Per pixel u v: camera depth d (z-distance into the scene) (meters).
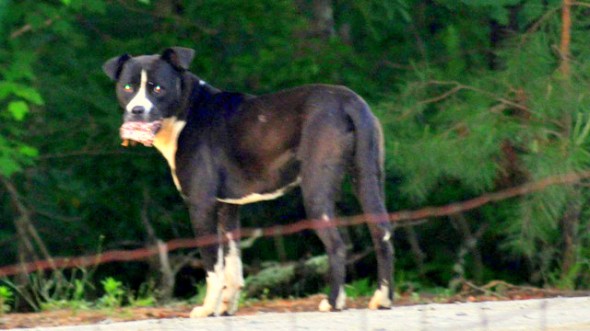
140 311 11.39
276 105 10.03
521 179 15.71
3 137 15.31
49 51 16.56
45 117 16.84
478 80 15.51
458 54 16.67
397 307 10.08
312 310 10.98
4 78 14.98
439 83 15.55
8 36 15.41
